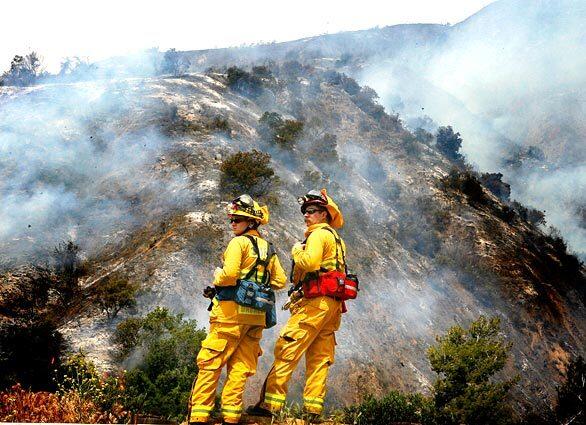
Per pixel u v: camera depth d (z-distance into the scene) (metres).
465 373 23.03
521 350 54.47
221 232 41.00
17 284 37.31
